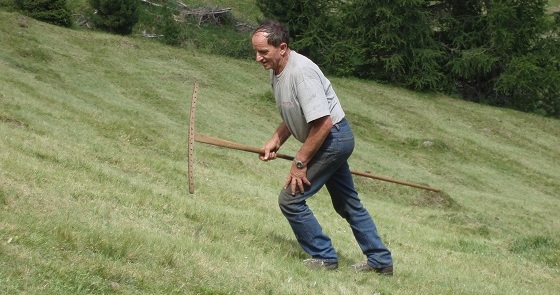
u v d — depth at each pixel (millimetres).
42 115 19219
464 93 50469
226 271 7109
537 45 50469
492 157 36844
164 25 48250
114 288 5938
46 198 8664
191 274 6758
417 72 48312
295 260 8266
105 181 11680
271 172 22453
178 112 32062
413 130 38875
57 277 5812
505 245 15930
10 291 5332
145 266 6633
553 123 45438
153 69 37938
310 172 7715
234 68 42125
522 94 50094
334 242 10602
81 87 31750
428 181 30609
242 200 14164
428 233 15797
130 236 7320
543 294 10289
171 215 9789
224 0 57938
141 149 19516
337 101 7730
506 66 49469
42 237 6543
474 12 51250
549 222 24203
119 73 35719
